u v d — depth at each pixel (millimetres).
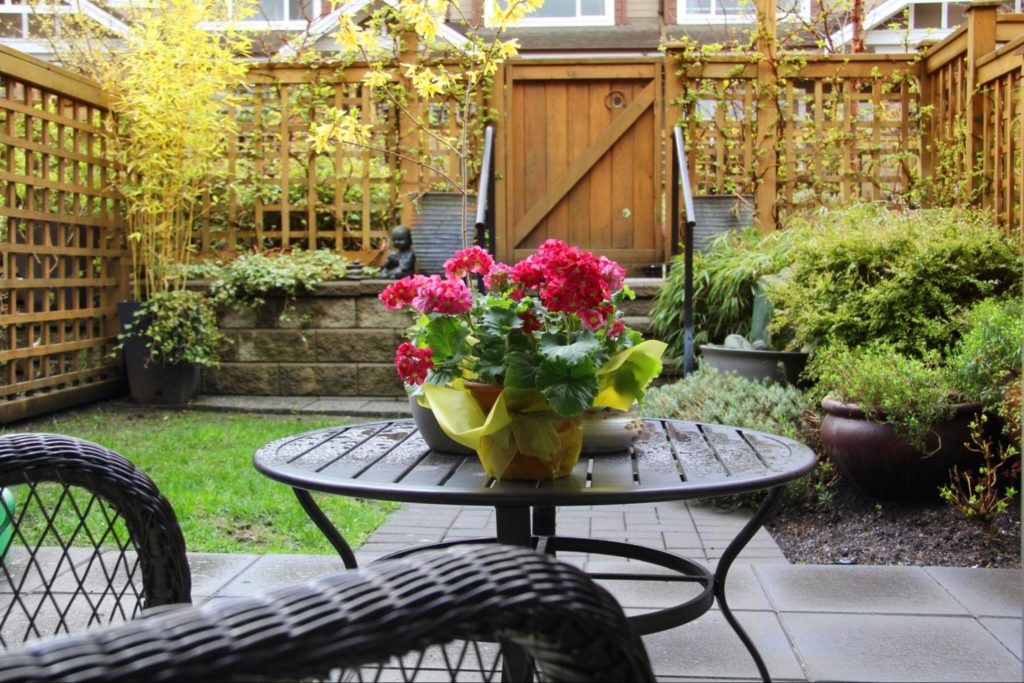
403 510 3637
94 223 6012
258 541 3184
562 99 6930
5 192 5207
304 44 8008
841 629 2277
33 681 608
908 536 3139
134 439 4781
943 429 3219
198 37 5895
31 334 5422
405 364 1595
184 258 6484
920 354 3941
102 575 2672
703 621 2346
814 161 6578
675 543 3189
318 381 6195
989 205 5215
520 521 1722
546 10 11789
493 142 6621
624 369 1671
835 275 4281
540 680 1169
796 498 3533
